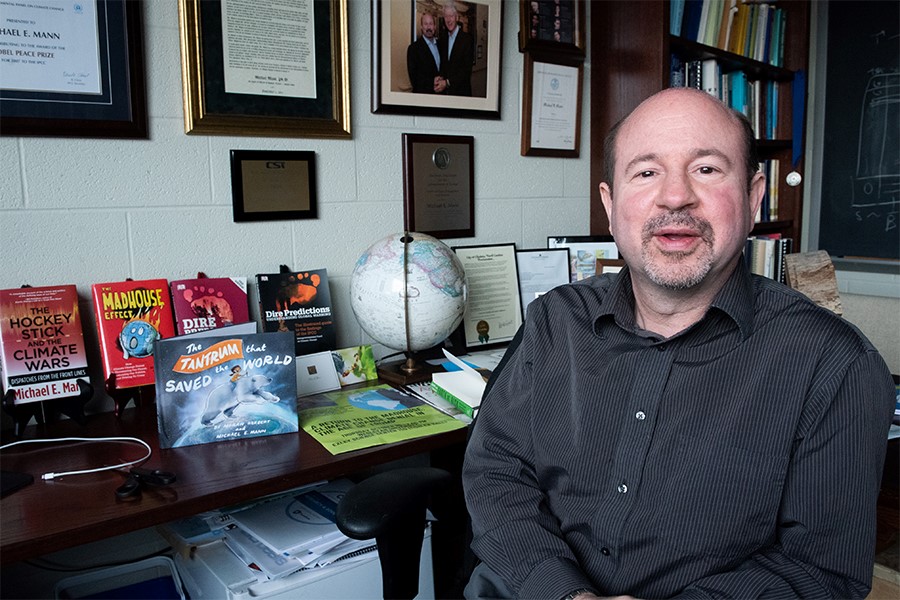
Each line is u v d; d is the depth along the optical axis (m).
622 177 1.00
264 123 1.54
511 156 2.00
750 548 0.89
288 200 1.61
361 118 1.70
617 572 0.93
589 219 2.22
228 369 1.23
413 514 1.06
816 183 2.72
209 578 1.23
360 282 1.49
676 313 1.00
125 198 1.41
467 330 1.83
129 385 1.36
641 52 1.98
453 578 1.64
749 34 2.36
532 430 1.06
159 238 1.46
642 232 0.96
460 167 1.88
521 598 0.92
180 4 1.42
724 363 0.92
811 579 0.84
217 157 1.51
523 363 1.12
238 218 1.54
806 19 2.47
